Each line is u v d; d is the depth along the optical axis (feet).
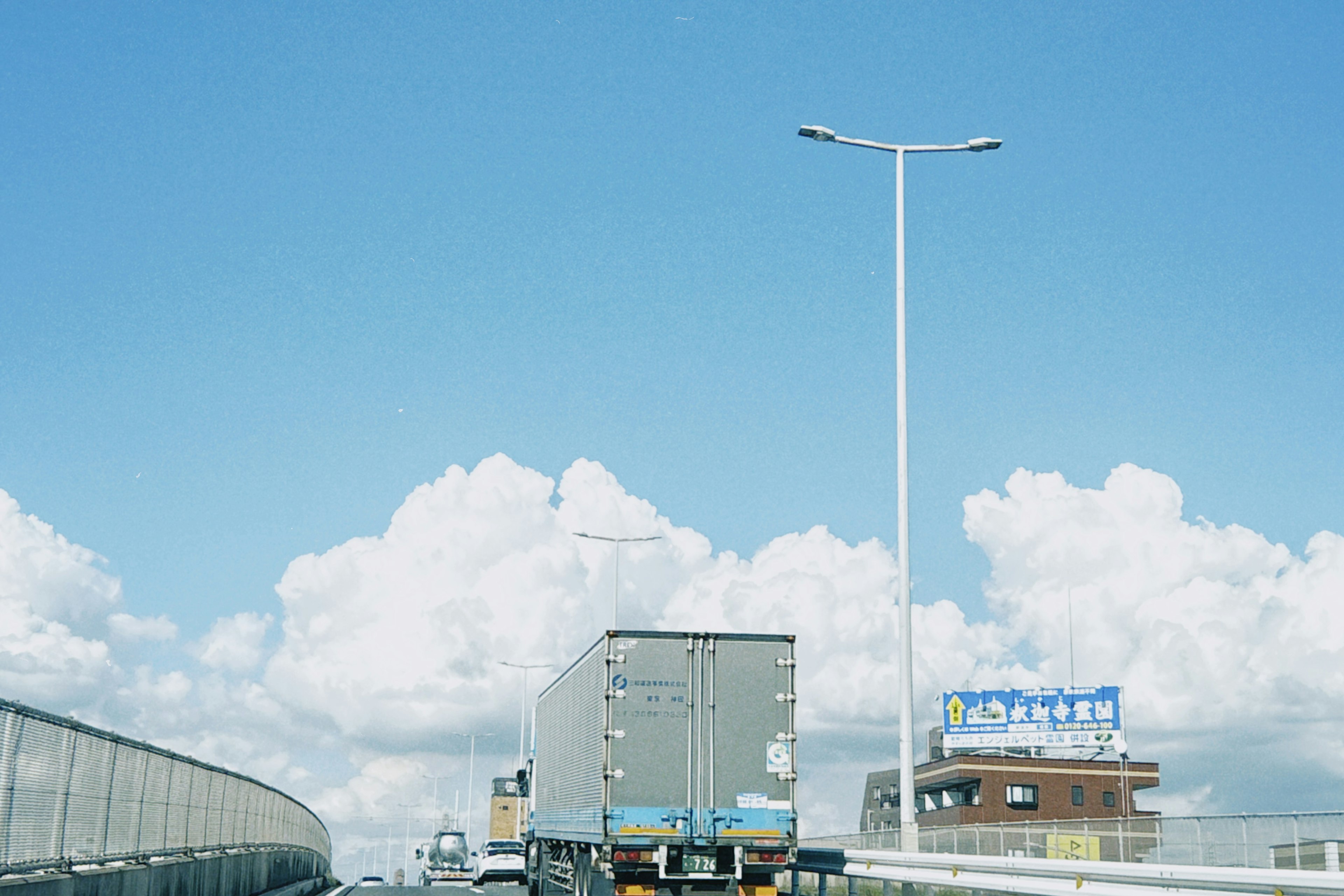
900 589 101.40
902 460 104.01
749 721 85.30
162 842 78.43
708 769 84.38
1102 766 325.21
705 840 83.46
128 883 66.03
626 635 85.10
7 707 49.11
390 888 150.30
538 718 122.83
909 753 97.71
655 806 83.66
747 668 85.87
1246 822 79.15
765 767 84.84
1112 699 324.60
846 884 121.08
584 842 90.27
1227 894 56.95
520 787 135.54
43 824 54.49
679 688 85.05
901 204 109.70
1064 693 328.49
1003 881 72.74
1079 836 106.22
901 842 95.91
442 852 239.71
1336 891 50.98
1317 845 73.92
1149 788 325.42
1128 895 62.44
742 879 84.33
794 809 84.53
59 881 55.16
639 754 84.02
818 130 109.91
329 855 251.80
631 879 84.02
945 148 110.32
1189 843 83.51
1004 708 332.60
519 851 172.96
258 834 119.34
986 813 319.06
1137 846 96.32
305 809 168.96
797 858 84.17
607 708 84.28
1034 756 339.16
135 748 71.15
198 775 89.86
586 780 89.92
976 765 321.52
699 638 85.71
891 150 110.93
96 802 62.90
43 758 54.34
